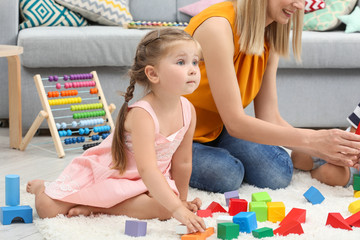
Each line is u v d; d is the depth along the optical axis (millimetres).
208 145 2033
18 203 1606
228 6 1768
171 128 1557
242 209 1550
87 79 2814
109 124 2627
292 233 1387
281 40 1854
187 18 3416
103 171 1561
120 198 1524
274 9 1701
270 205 1532
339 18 3086
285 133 1641
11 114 2480
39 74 2723
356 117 1958
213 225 1458
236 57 1778
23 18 3049
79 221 1486
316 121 2926
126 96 1556
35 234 1431
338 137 1612
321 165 1990
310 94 2898
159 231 1423
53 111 2779
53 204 1521
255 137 1667
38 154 2406
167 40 1440
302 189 1871
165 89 1471
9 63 2447
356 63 2828
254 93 1903
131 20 3277
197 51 1471
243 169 1830
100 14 3170
